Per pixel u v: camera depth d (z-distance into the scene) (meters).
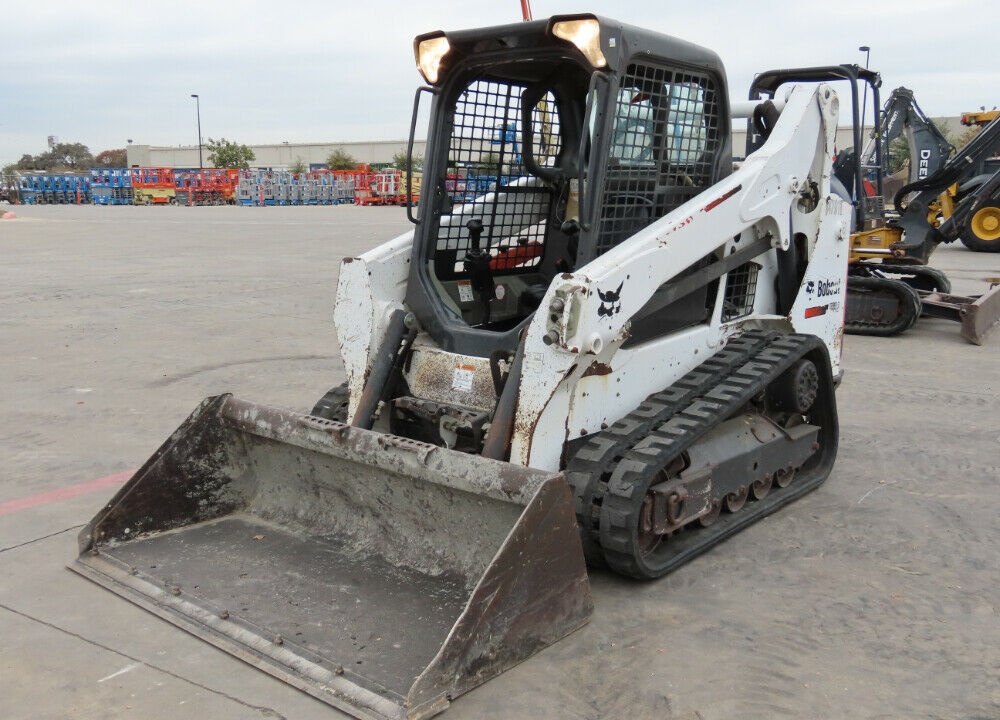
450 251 4.64
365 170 67.12
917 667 3.34
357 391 4.49
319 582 3.79
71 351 8.67
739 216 4.52
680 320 4.57
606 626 3.60
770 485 4.89
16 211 43.44
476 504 3.62
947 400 7.15
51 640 3.47
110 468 5.45
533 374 3.73
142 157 101.81
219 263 16.64
